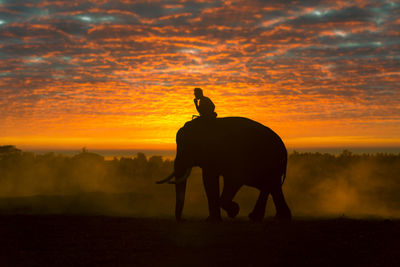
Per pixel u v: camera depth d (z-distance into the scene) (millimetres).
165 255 17359
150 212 37781
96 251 17891
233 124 27125
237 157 26344
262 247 18391
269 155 27188
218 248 18266
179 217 26141
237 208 26406
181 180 26094
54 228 22359
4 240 19719
